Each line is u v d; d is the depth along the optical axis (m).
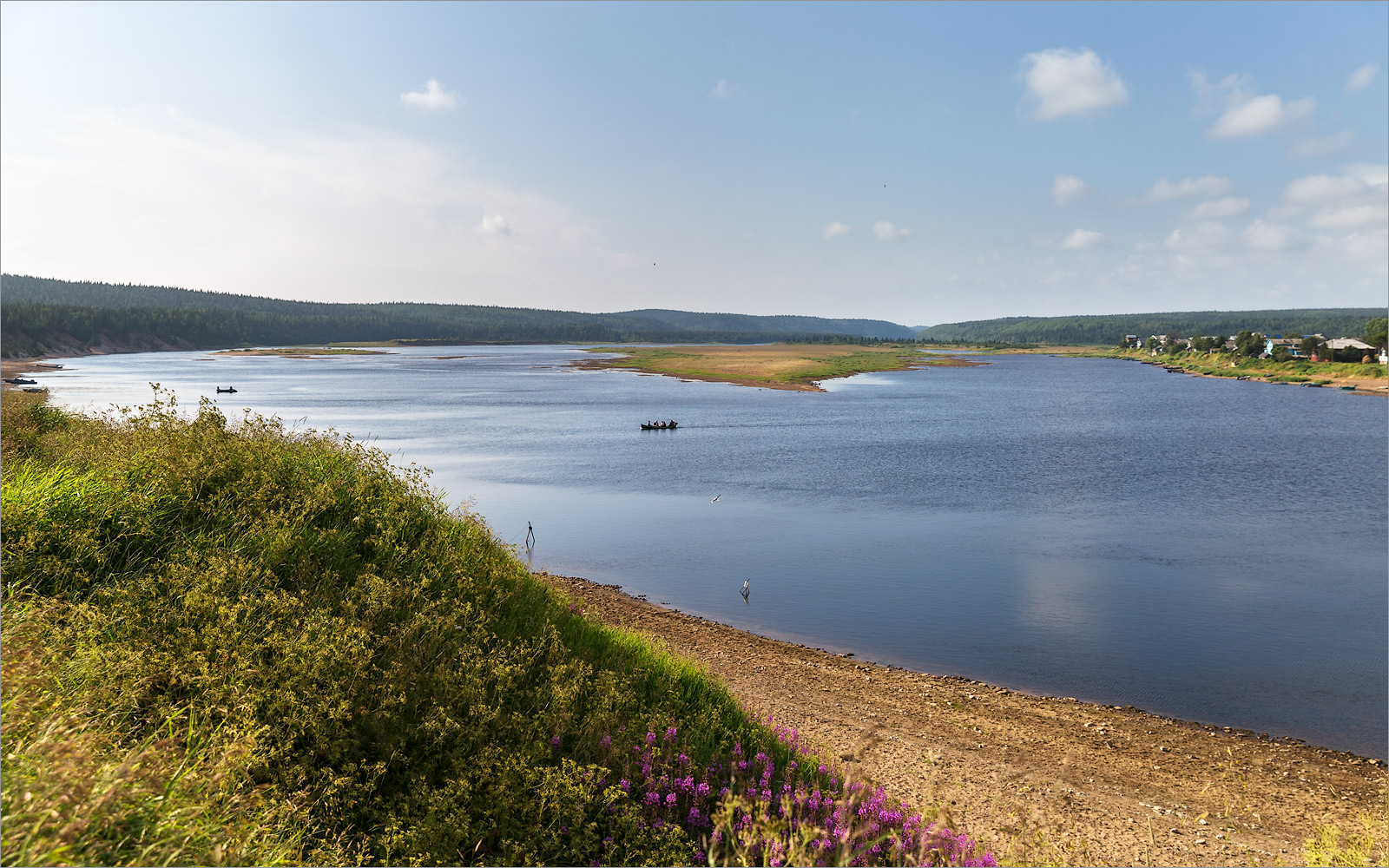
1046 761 12.38
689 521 32.31
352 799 5.66
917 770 11.53
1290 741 13.60
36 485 8.65
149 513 8.83
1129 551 27.38
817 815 6.99
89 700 5.47
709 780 7.15
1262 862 9.32
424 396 98.19
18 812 3.76
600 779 6.45
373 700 6.64
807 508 35.09
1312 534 30.02
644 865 5.73
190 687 6.06
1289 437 61.62
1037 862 8.52
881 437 61.81
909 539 29.14
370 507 10.69
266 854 4.61
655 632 18.05
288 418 69.88
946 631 19.38
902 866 6.46
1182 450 54.22
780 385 121.19
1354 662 17.34
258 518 9.29
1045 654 17.86
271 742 5.87
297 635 7.07
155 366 171.25
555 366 175.25
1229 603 21.53
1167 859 9.26
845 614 20.66
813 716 13.55
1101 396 107.94
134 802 4.35
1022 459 50.00
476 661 7.55
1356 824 10.49
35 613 6.42
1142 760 12.66
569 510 34.66
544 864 5.66
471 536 11.42
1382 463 48.56
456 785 5.93
